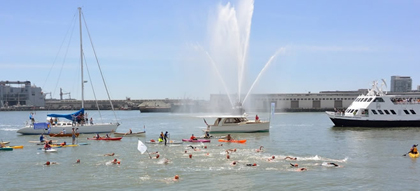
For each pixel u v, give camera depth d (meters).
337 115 94.00
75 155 50.78
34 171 40.78
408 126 90.31
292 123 118.44
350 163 44.25
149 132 87.88
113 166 42.97
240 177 37.44
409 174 38.62
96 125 80.00
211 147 58.03
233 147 58.00
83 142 65.31
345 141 65.88
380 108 90.38
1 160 47.34
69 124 79.50
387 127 90.38
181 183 35.44
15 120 165.88
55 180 36.88
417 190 33.12
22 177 38.16
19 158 48.75
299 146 59.38
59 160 47.12
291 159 46.50
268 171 39.91
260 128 81.25
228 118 79.94
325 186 34.25
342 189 33.38
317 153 52.03
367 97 92.69
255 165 42.78
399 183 35.25
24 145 61.69
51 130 77.06
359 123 91.38
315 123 118.44
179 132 86.25
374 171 39.94
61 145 60.16
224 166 42.53
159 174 38.88
